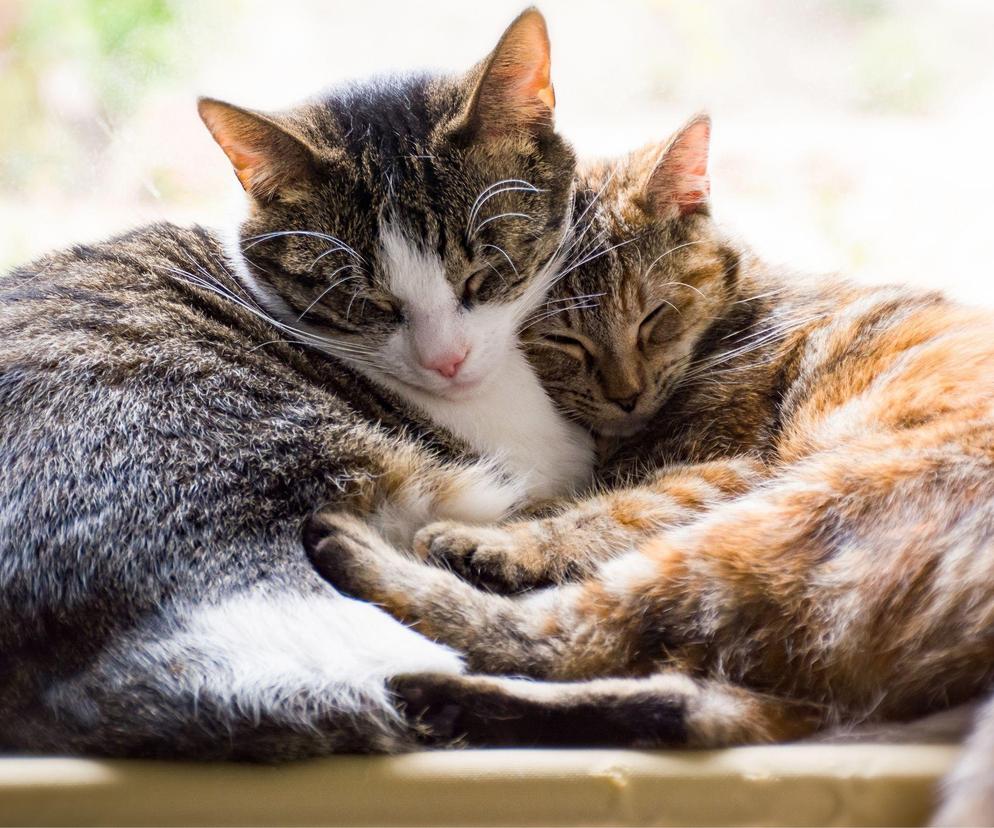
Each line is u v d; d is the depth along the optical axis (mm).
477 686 828
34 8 1037
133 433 855
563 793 799
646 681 835
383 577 860
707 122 965
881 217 1047
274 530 856
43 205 1043
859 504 852
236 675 818
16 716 825
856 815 795
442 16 1055
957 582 827
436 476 907
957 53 1048
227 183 997
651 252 961
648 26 1058
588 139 1057
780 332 961
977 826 772
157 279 925
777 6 1054
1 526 833
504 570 882
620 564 869
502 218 923
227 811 799
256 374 891
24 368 863
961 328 921
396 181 913
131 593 830
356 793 801
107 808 799
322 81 1027
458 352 917
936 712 833
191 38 1042
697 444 949
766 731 833
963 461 844
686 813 798
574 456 965
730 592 853
